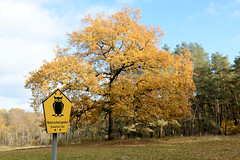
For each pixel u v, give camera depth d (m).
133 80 20.98
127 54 18.73
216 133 41.94
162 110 18.83
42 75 15.93
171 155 10.52
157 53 18.34
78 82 16.56
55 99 5.04
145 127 35.69
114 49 20.39
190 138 22.56
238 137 21.39
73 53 21.36
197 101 38.25
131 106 18.25
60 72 15.90
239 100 40.91
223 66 42.53
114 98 18.09
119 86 18.11
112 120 22.36
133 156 10.55
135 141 19.78
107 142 19.81
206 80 37.72
